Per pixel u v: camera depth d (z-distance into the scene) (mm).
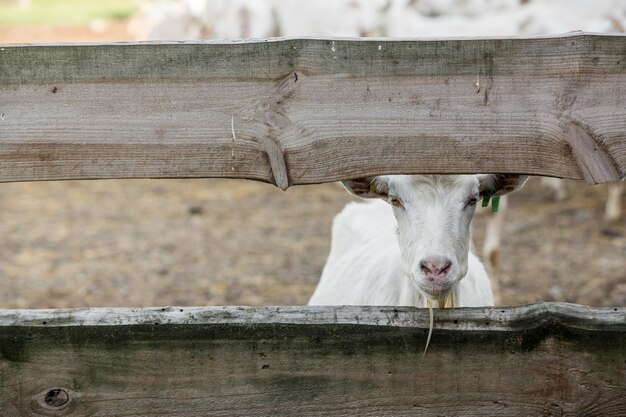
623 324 2629
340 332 2645
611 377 2666
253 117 2562
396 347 2658
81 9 21938
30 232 8945
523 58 2531
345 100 2555
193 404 2682
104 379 2646
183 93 2545
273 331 2637
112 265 7844
